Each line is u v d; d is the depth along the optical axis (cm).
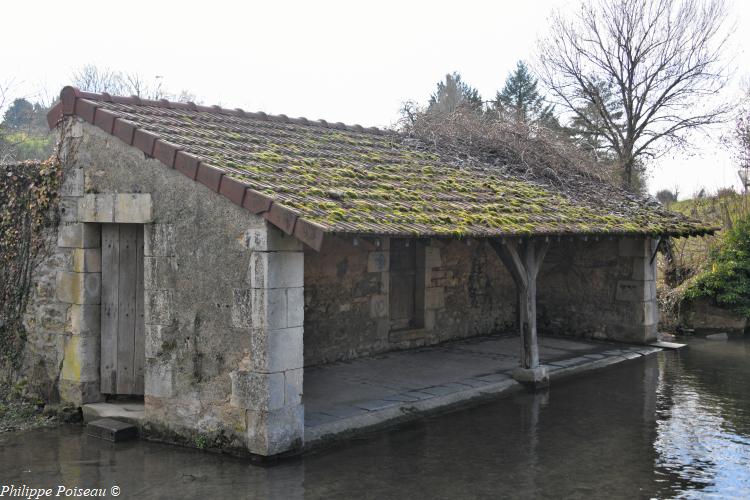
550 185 1159
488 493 514
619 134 1919
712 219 1764
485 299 1231
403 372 907
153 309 644
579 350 1134
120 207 673
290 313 587
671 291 1470
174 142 656
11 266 775
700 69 1802
